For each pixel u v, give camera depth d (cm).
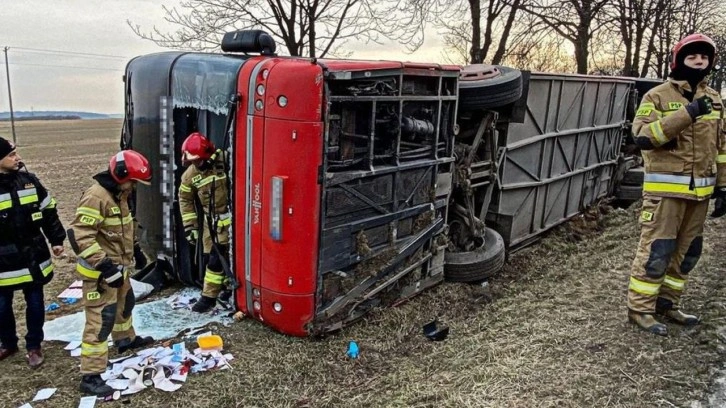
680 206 437
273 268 457
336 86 441
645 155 448
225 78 476
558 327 486
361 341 480
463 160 631
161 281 575
